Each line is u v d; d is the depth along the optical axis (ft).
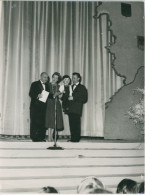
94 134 20.29
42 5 21.11
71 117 20.26
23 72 20.21
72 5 21.43
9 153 19.10
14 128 19.53
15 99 19.84
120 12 21.83
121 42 21.56
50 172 19.10
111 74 21.11
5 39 20.34
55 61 20.67
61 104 20.33
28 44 20.53
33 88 20.16
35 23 20.84
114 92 20.93
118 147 20.17
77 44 21.08
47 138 19.76
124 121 20.62
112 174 19.56
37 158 19.27
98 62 21.12
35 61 20.45
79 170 19.39
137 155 20.18
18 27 20.61
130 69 21.34
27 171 18.92
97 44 21.30
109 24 21.59
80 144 19.94
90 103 20.62
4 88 19.81
